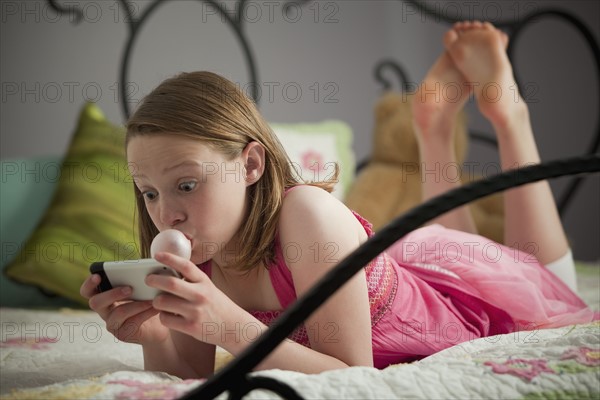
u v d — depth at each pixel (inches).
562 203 105.7
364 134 106.4
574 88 115.0
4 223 72.1
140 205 43.4
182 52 96.3
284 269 39.4
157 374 34.3
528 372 31.7
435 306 45.3
